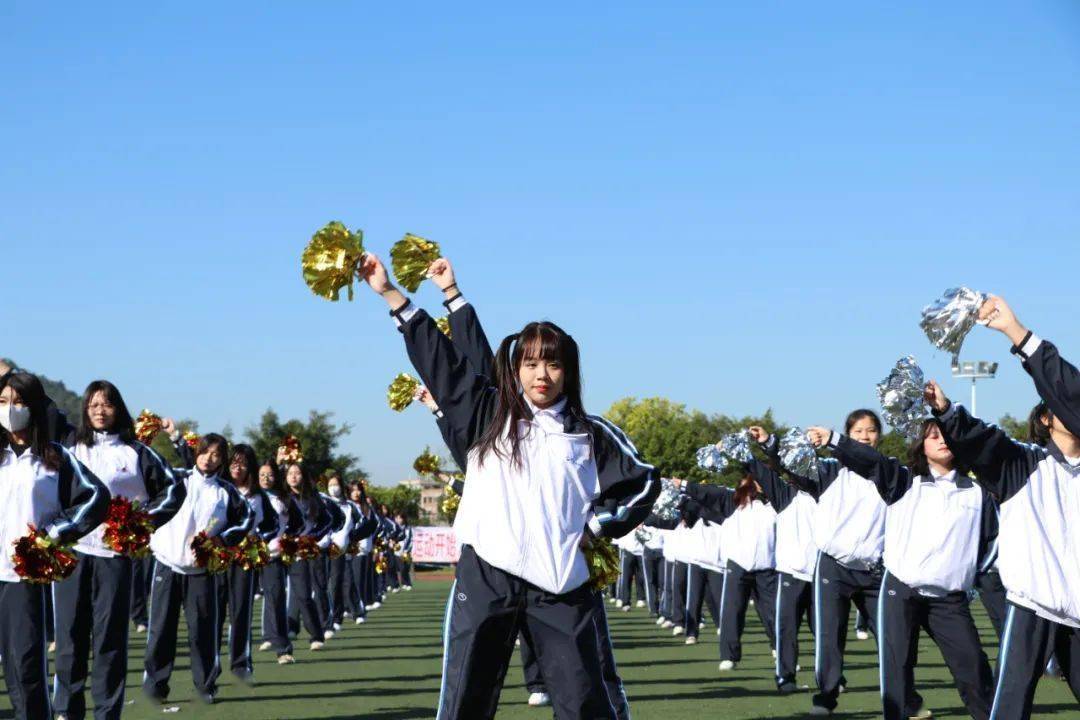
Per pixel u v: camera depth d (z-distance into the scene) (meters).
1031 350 5.54
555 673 4.95
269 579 14.41
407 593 36.56
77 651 8.52
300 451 15.97
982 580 10.24
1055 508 6.24
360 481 21.72
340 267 5.18
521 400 5.15
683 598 19.30
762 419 62.28
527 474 5.03
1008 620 6.34
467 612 4.97
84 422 8.95
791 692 11.56
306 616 16.38
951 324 5.61
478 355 5.71
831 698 10.01
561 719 4.94
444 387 5.19
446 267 5.80
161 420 11.59
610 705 4.96
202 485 10.62
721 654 13.69
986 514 8.10
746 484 13.59
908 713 8.37
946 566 8.07
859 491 9.97
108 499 7.70
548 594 4.98
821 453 17.09
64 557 7.38
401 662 14.55
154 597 10.39
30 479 7.48
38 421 7.55
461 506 5.14
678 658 15.23
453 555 58.16
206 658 10.66
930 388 6.21
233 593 12.05
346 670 13.55
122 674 8.72
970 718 9.94
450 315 5.78
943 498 8.10
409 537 39.28
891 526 8.33
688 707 10.48
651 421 87.56
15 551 7.22
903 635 8.28
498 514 4.99
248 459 12.49
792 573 11.52
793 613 11.59
